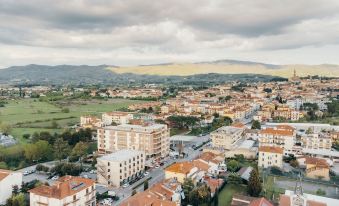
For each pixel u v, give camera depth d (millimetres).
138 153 194375
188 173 169375
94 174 197000
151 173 199500
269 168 199500
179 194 144625
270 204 124250
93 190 141875
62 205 125750
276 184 174500
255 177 156750
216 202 146375
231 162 199750
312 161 194125
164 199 135000
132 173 187750
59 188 129000
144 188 168250
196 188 151750
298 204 121625
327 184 175750
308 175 187250
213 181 167125
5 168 197125
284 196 134625
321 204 130125
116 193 166375
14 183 156250
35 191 131250
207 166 189250
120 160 177625
